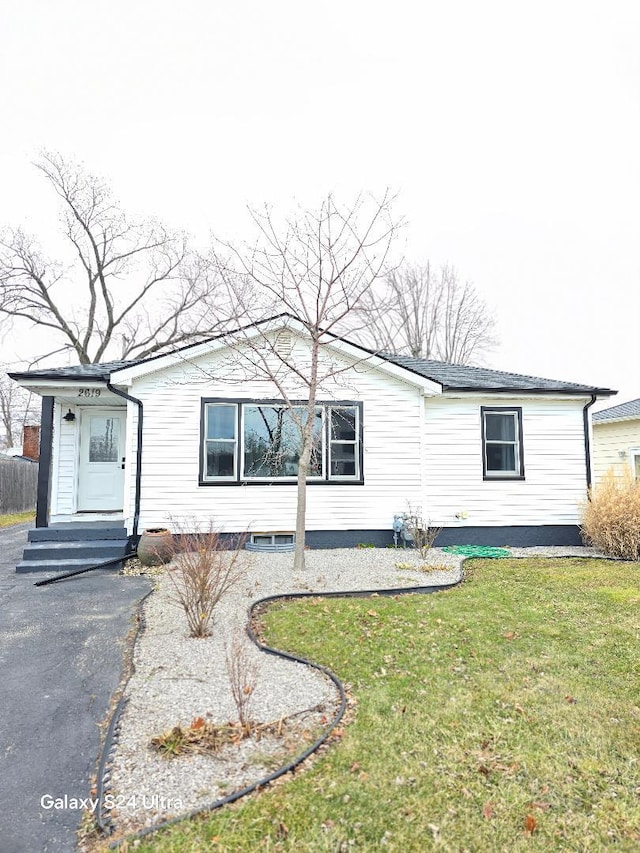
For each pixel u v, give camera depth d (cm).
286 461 1041
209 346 998
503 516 1136
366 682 428
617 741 341
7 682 449
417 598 680
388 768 310
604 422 1655
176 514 988
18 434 4100
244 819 267
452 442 1131
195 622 546
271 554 957
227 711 381
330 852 246
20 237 2480
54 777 317
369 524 1066
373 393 1087
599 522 1048
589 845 253
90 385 986
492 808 277
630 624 575
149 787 295
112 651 517
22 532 1535
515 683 425
